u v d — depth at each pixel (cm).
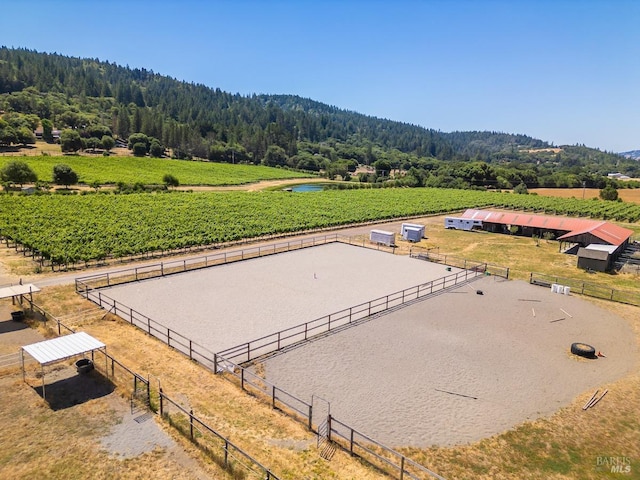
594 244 5597
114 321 3086
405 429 1967
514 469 1730
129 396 2108
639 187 17425
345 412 2083
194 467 1659
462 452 1823
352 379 2403
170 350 2659
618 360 2738
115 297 3625
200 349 2716
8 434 1811
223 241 5856
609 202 12119
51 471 1616
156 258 4981
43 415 1948
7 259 4619
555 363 2673
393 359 2658
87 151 17762
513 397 2270
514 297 3928
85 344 2242
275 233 6588
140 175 13638
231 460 1670
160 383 2244
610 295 4050
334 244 6162
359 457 1748
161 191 10388
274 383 2333
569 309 3641
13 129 16775
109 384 2220
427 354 2741
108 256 4931
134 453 1725
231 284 4103
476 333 3092
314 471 1645
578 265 5097
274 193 10931
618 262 5450
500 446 1870
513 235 7269
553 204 11312
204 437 1817
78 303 3388
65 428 1864
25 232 5409
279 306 3541
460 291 4072
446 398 2241
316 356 2667
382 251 5788
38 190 8944
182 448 1762
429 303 3709
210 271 4544
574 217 10138
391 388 2322
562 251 6047
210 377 2345
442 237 7012
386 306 3597
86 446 1756
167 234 5872
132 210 7338
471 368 2573
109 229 5894
